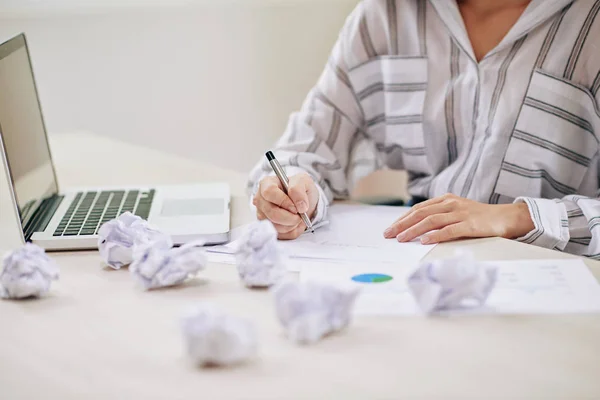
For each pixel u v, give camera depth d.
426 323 0.69
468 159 1.20
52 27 1.52
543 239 0.97
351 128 1.31
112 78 1.57
